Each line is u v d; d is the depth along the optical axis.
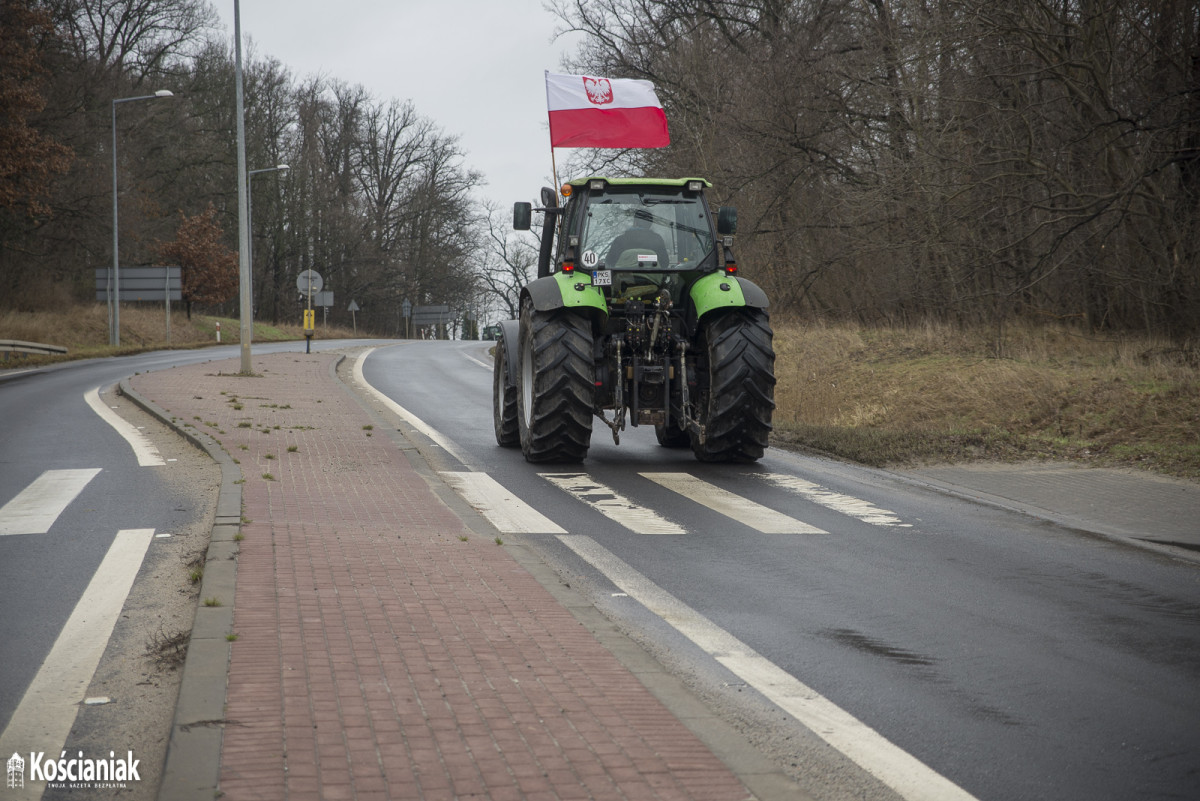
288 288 74.44
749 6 34.72
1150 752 4.13
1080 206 20.52
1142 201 20.75
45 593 6.32
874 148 27.03
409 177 76.62
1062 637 5.63
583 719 4.11
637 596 6.42
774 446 13.91
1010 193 21.72
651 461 12.56
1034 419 14.98
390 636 5.12
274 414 16.06
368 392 21.75
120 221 48.84
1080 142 21.14
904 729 4.35
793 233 30.72
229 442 12.58
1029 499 10.02
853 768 3.96
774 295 32.03
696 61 34.03
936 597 6.45
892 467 12.11
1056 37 20.45
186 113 57.06
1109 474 11.38
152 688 4.74
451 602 5.79
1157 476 11.21
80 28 49.97
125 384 21.33
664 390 11.91
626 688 4.48
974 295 23.36
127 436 14.02
